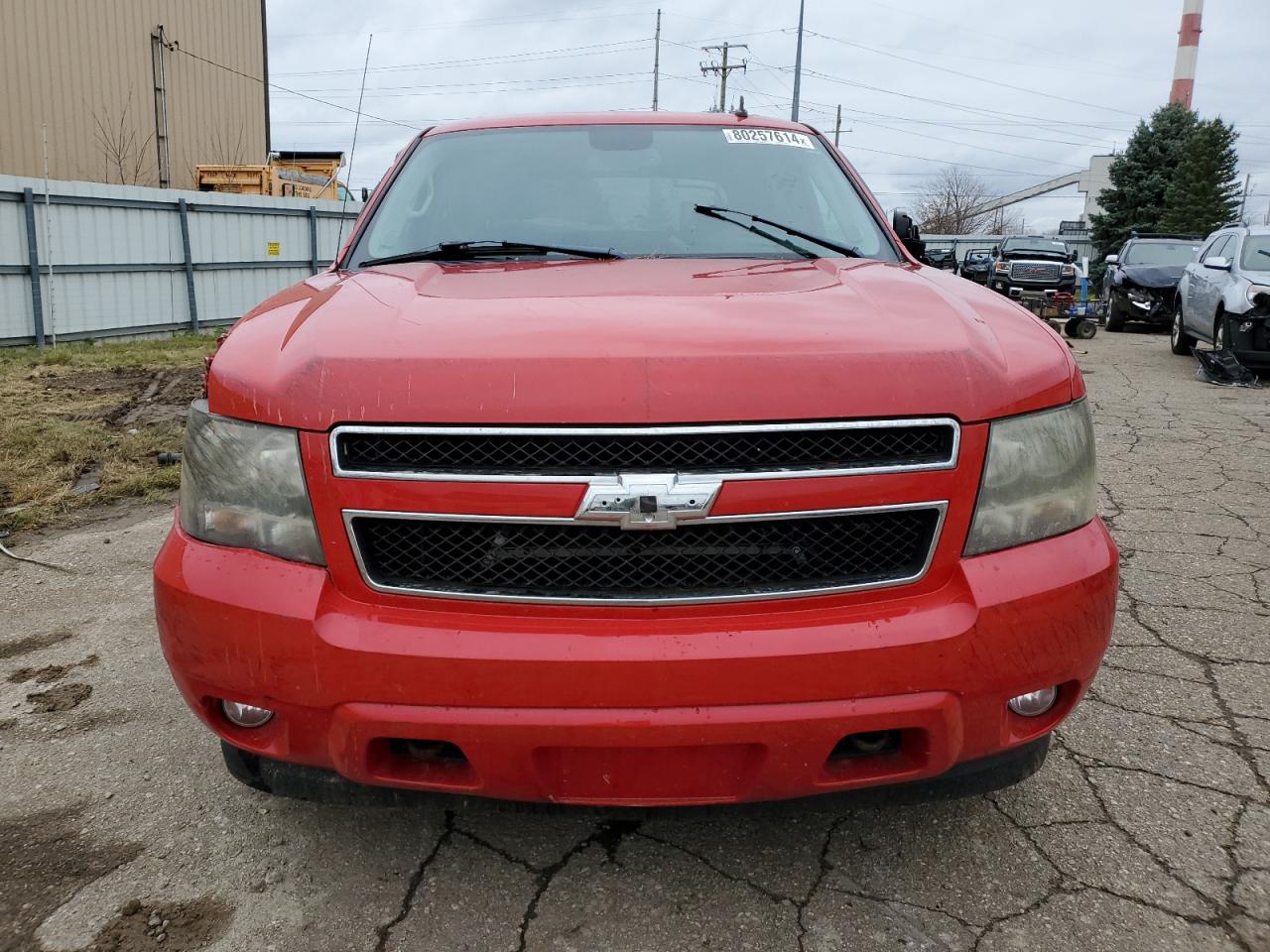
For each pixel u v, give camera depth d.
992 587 1.91
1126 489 5.91
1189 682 3.31
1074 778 2.71
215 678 1.97
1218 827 2.48
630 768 1.88
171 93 25.33
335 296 2.37
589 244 3.00
